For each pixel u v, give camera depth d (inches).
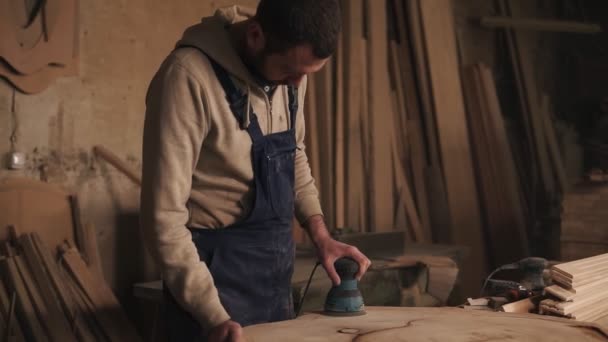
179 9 174.1
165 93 74.0
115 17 157.9
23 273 129.5
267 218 85.0
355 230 196.4
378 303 150.7
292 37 69.4
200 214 82.8
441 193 228.7
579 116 273.3
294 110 88.0
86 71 152.0
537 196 255.4
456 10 252.1
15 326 122.3
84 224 146.8
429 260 156.0
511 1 263.9
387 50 232.4
